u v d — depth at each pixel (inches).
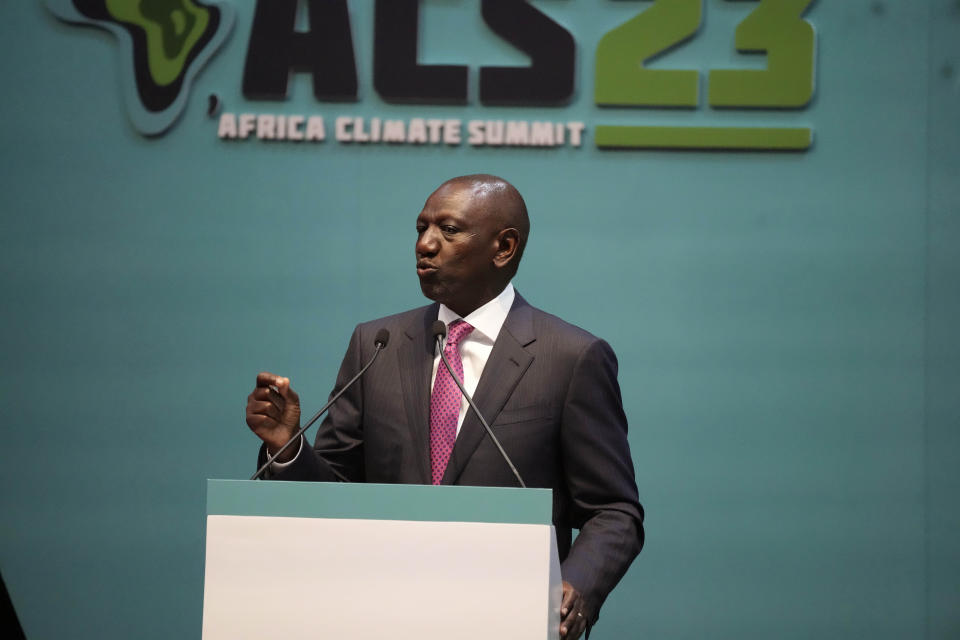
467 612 224.5
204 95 572.7
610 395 333.4
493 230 329.7
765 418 547.2
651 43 560.1
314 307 565.0
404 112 567.2
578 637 283.0
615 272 555.8
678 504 545.3
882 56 554.9
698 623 539.8
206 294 567.5
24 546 557.6
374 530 229.1
